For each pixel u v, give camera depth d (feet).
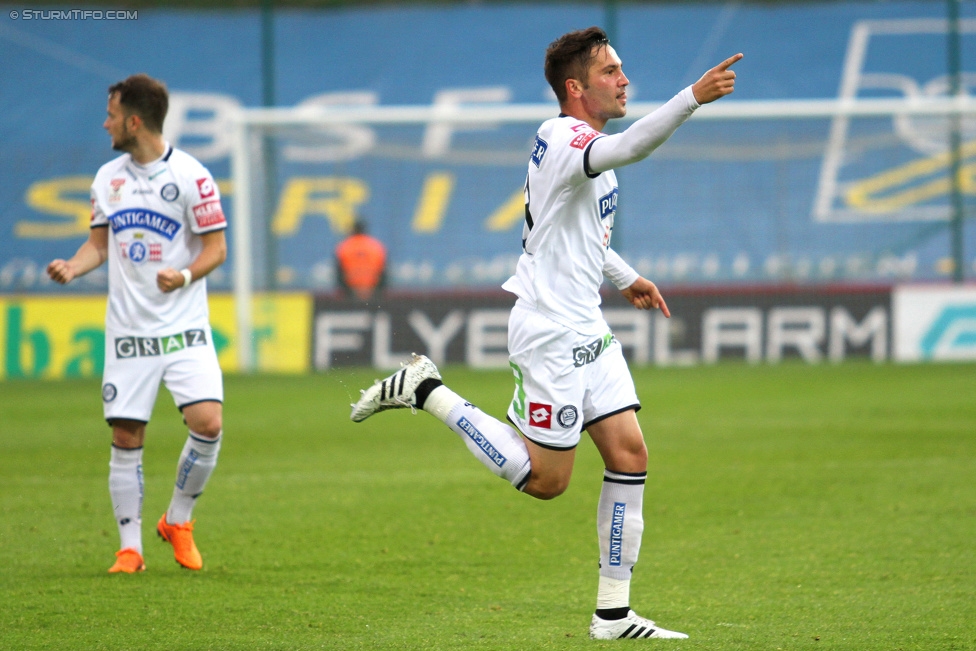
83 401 139.44
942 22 307.37
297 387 155.12
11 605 50.57
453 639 44.88
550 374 45.75
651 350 184.24
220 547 63.00
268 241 212.84
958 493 76.18
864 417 116.26
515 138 288.10
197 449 57.47
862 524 67.10
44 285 249.55
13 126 294.05
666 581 54.80
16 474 87.56
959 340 179.73
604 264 52.75
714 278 237.25
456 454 97.40
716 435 105.70
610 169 44.91
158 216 57.98
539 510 73.00
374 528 67.72
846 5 316.19
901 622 46.55
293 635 45.68
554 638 44.96
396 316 184.85
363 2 331.57
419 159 284.41
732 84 40.55
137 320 57.82
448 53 315.78
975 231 242.58
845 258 241.35
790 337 182.39
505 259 261.44
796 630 45.57
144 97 57.36
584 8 325.83
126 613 49.21
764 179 251.60
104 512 73.00
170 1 329.11
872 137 250.78
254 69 313.12
